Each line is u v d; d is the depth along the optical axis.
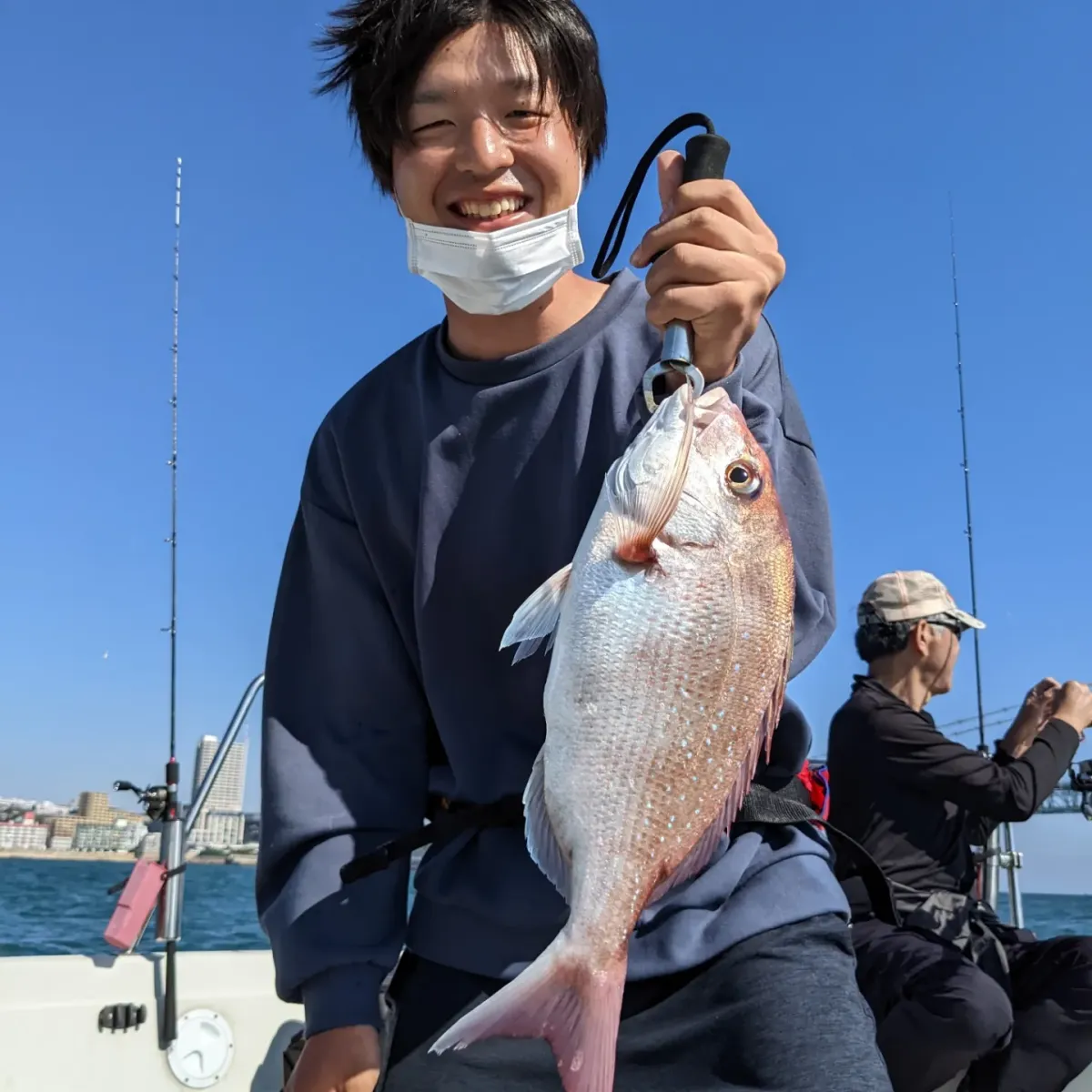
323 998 1.81
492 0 1.83
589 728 1.49
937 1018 2.87
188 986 3.53
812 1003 1.59
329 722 2.07
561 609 1.54
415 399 2.05
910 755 3.51
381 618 2.09
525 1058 1.72
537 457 1.90
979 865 3.84
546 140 1.83
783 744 1.79
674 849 1.48
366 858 1.86
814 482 1.92
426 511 1.95
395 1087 1.78
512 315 1.94
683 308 1.53
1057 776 3.56
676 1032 1.63
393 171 2.00
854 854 1.91
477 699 1.92
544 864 1.50
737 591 1.54
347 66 2.02
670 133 1.78
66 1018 3.24
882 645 3.95
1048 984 3.14
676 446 1.52
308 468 2.23
